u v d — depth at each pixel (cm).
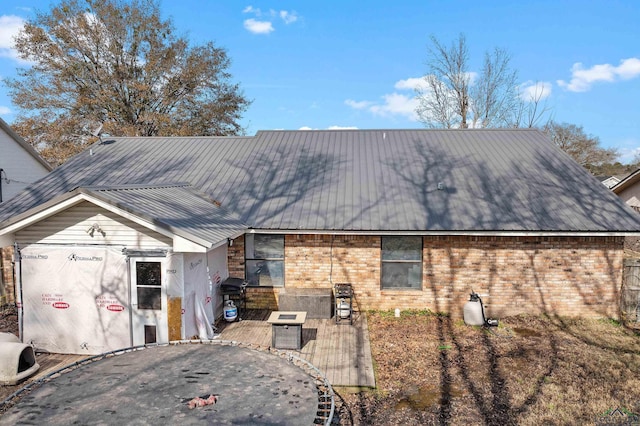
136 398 552
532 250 1093
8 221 834
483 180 1248
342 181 1276
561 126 4794
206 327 920
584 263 1088
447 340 941
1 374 730
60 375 645
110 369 652
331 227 1069
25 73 2684
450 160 1370
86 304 865
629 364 815
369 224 1074
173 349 749
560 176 1262
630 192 2500
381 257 1130
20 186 2064
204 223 938
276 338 878
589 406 657
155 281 848
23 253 867
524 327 1027
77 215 852
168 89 2958
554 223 1055
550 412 639
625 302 1107
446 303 1117
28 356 787
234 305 1081
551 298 1101
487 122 3138
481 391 710
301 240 1137
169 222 825
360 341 926
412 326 1031
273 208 1159
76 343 872
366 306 1137
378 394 705
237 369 652
